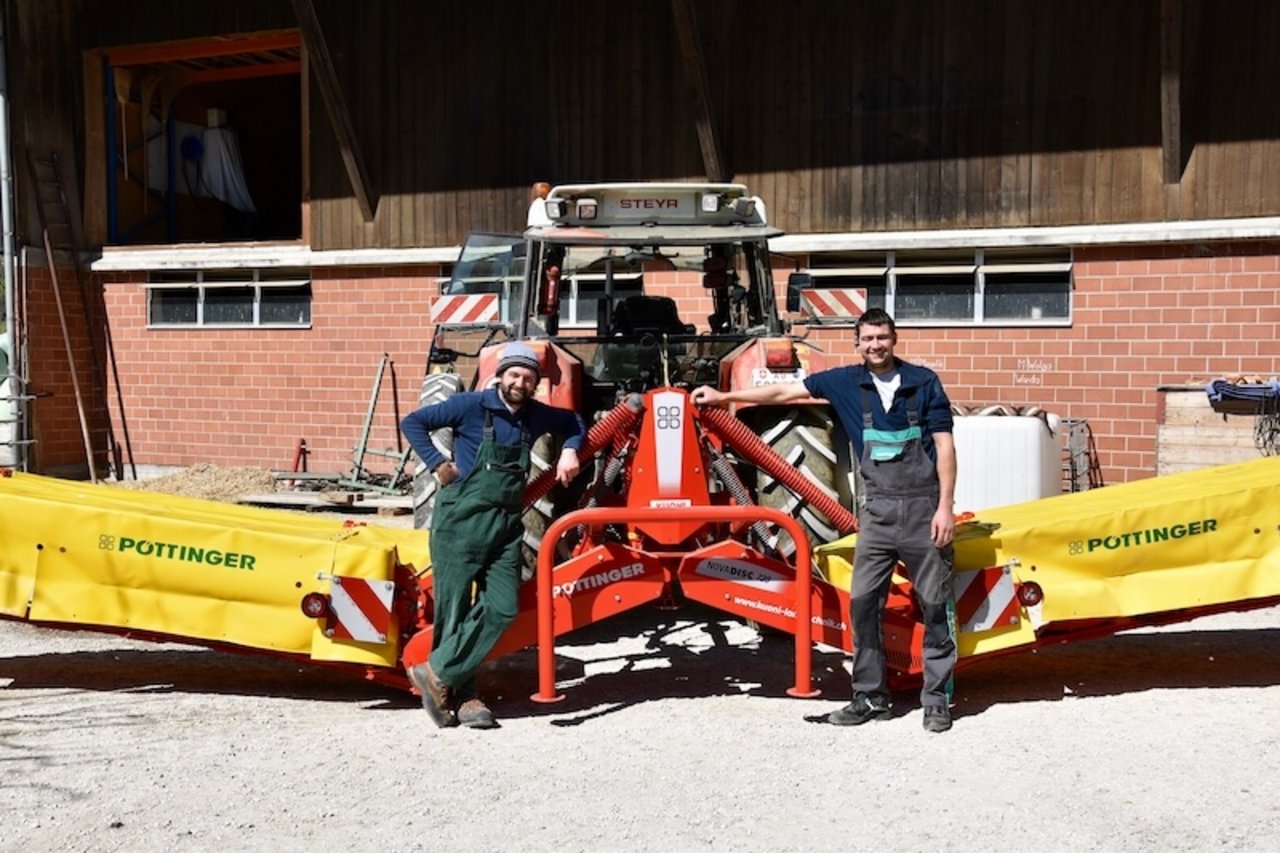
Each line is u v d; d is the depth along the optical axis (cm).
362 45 1181
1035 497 823
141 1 1272
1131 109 945
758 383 573
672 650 585
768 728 460
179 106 1491
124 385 1309
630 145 1098
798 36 1036
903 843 352
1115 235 945
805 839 356
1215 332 933
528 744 443
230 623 485
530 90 1130
